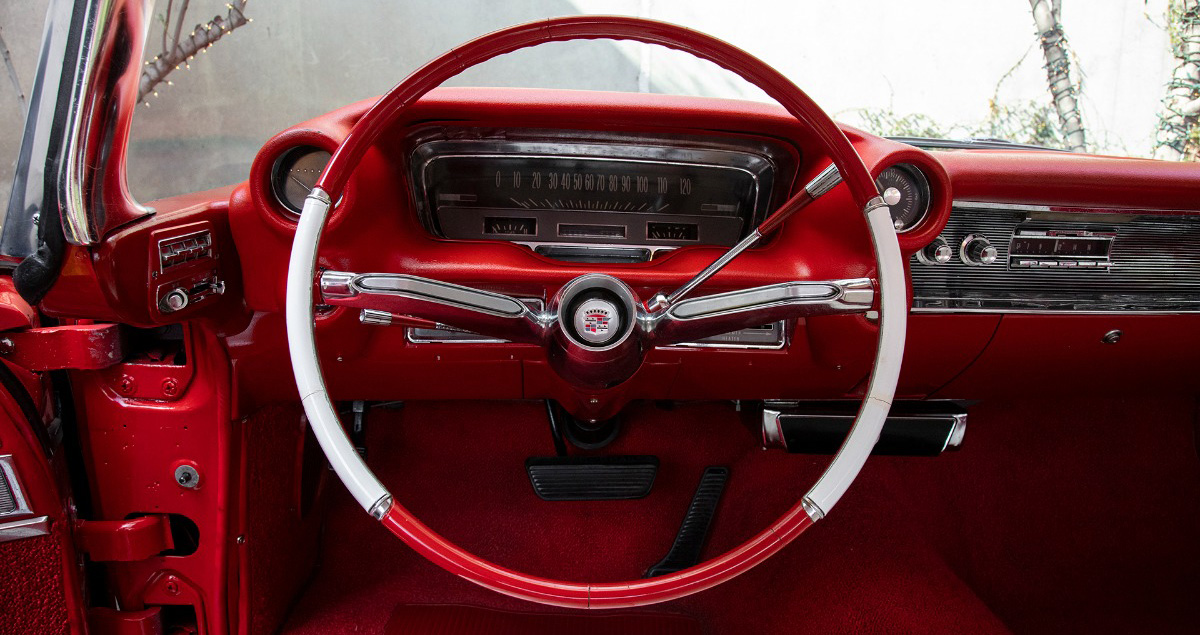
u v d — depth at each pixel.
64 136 0.87
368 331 1.31
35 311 1.12
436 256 1.27
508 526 1.80
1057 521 1.88
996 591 1.73
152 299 1.04
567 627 1.55
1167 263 1.48
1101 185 1.34
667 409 1.98
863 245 1.24
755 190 1.32
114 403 1.24
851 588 1.63
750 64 0.86
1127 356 1.57
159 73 4.68
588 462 1.82
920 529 1.83
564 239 1.35
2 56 3.18
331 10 5.81
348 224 1.13
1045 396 1.76
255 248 1.19
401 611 1.59
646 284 1.29
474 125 1.22
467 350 1.35
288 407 1.53
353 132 0.86
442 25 6.03
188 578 1.32
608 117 1.20
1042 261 1.44
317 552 1.74
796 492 1.87
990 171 1.31
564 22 0.86
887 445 1.62
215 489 1.29
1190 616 1.67
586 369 0.88
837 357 1.37
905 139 2.22
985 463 2.00
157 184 5.09
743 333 1.37
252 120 5.63
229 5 4.95
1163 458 2.01
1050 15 6.82
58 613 1.22
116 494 1.28
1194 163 1.45
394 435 1.95
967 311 1.43
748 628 1.56
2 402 1.08
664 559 1.73
